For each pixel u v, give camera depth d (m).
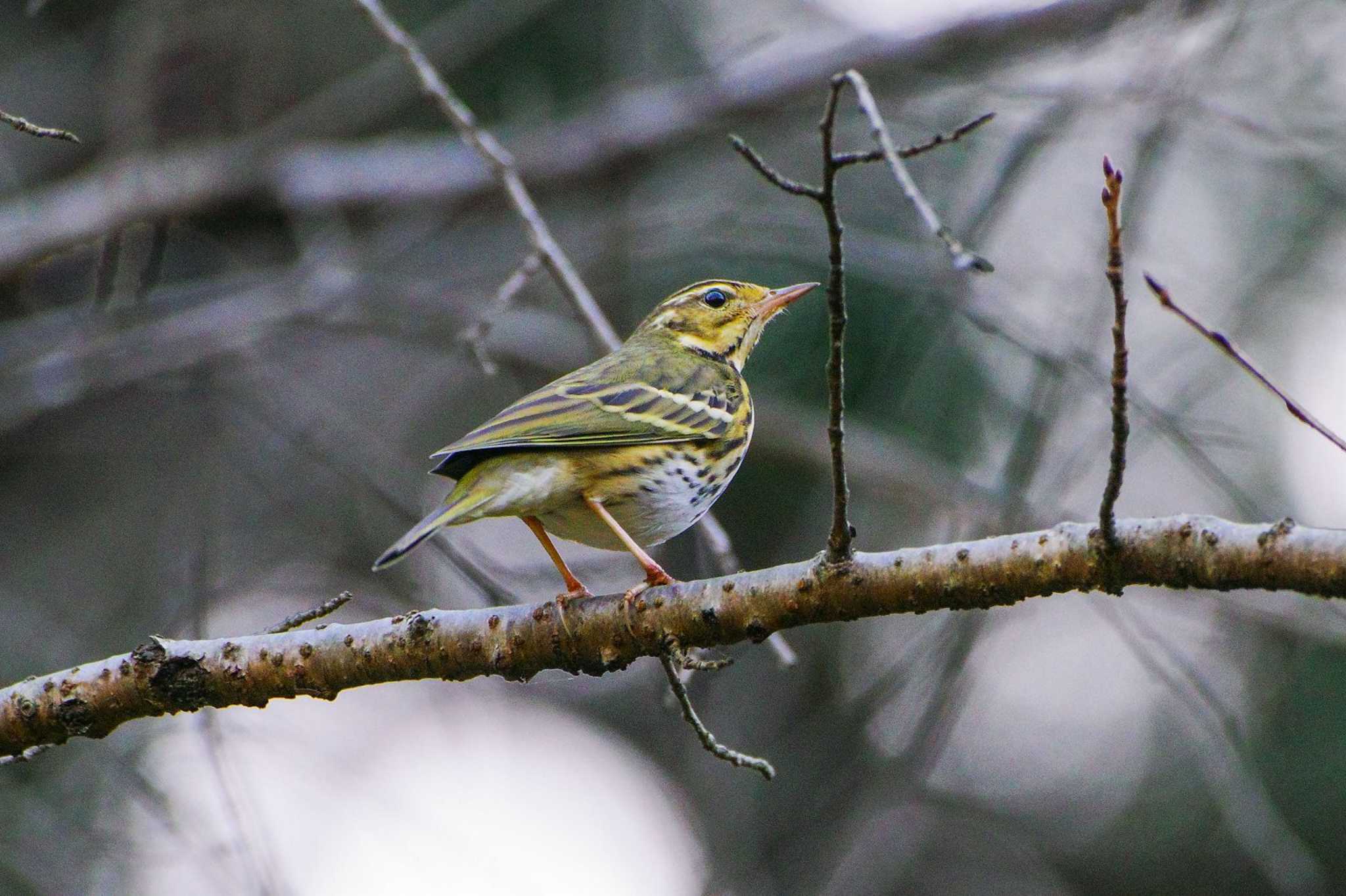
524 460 8.71
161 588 14.95
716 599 7.06
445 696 15.40
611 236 15.08
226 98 17.88
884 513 15.55
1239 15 13.00
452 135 18.30
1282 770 13.52
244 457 16.36
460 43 16.39
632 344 10.89
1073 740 15.41
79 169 18.23
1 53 17.69
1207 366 13.83
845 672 14.96
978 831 14.49
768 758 14.12
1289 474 14.72
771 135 16.97
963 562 6.58
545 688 17.48
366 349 18.11
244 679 7.43
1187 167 15.41
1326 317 15.09
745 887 12.62
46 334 15.55
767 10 17.42
